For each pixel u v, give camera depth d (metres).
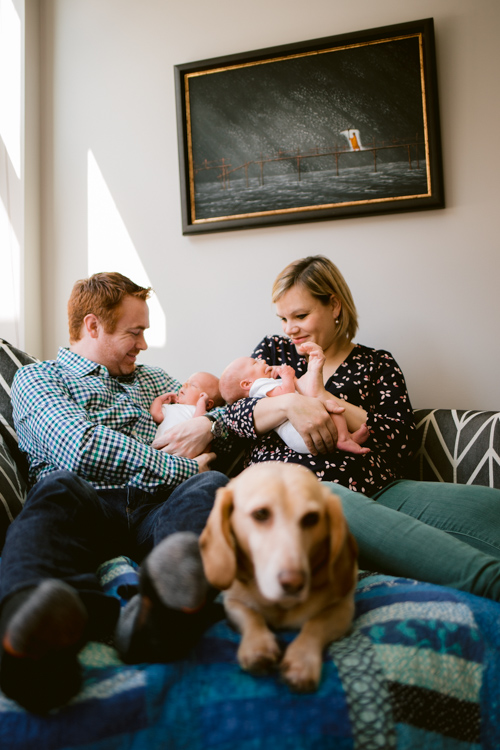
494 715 0.81
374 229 2.00
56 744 0.61
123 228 2.23
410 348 1.98
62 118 2.28
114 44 2.23
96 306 1.48
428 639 0.80
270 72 2.07
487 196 1.91
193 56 2.16
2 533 1.21
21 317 2.22
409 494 1.34
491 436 1.58
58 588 0.63
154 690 0.68
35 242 2.27
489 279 1.92
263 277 2.10
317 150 2.03
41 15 2.29
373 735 0.68
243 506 0.76
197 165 2.13
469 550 1.01
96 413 1.42
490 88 1.91
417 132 1.95
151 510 1.25
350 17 2.02
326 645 0.77
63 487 0.99
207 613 0.81
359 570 1.11
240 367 1.64
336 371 1.57
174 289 2.18
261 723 0.66
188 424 1.48
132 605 0.75
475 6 1.92
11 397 1.43
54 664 0.61
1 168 2.24
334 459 1.37
